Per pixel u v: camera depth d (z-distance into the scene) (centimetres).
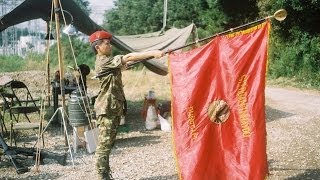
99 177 527
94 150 742
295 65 2239
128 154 737
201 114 474
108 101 515
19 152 665
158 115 972
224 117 473
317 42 2161
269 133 905
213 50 480
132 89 1836
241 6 2941
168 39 1426
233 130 470
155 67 1101
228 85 471
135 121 1079
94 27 1018
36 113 1157
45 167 657
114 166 660
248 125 462
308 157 692
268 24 464
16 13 1022
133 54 495
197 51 481
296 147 766
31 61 2864
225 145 471
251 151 459
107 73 513
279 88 1966
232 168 466
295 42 2294
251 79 466
